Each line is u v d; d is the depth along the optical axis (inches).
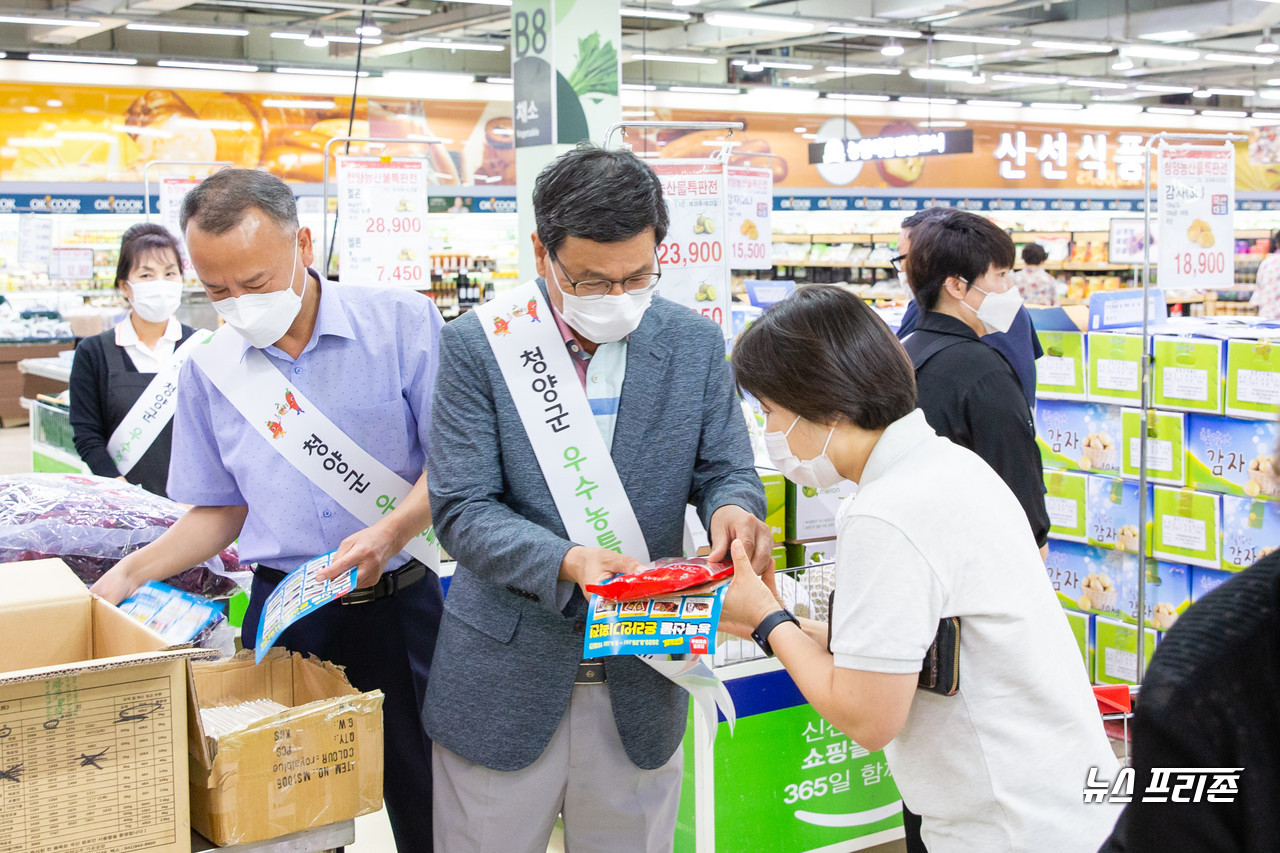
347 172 220.8
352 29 575.2
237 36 628.4
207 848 61.9
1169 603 157.6
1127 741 96.5
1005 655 53.5
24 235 391.5
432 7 614.5
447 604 75.5
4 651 68.4
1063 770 54.3
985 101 708.0
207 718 68.3
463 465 69.7
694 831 108.7
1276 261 255.0
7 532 88.2
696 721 107.2
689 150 652.7
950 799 55.3
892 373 55.9
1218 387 147.6
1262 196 597.0
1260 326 171.0
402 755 88.6
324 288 84.1
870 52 756.0
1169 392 153.2
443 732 73.2
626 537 71.2
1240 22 571.5
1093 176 749.3
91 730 57.5
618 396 71.4
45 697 56.3
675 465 71.9
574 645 70.2
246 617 87.2
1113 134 753.0
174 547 85.6
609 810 73.3
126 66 522.6
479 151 605.3
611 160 63.2
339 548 77.7
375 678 87.4
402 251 227.3
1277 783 35.4
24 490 95.1
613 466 70.6
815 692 54.6
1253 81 791.7
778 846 113.0
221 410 83.7
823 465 58.9
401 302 87.1
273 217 76.8
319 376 83.9
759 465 133.7
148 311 151.0
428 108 590.9
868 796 117.6
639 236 63.1
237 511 88.1
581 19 207.8
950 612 53.0
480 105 602.5
